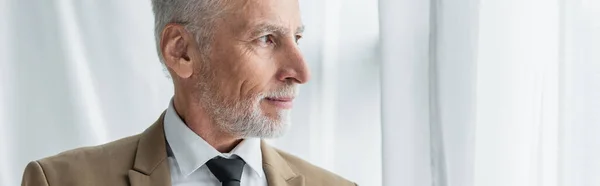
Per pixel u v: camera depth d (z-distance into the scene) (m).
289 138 2.15
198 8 1.42
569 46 1.72
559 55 1.73
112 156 1.43
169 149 1.47
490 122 1.85
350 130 2.13
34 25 2.22
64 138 2.21
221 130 1.43
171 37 1.45
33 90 2.22
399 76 1.92
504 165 1.84
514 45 1.84
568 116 1.72
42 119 2.22
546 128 1.79
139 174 1.40
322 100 2.14
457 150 1.87
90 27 2.22
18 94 2.22
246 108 1.39
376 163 2.12
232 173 1.43
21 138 2.22
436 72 1.88
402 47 1.92
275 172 1.48
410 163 1.91
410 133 1.91
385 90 1.93
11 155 2.21
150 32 2.23
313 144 2.14
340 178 1.56
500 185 1.85
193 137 1.44
